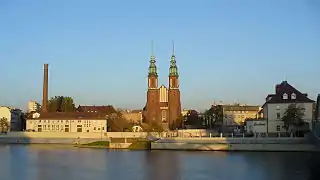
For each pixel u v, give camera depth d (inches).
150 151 5703.7
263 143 5349.4
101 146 6811.0
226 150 5531.5
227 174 3181.6
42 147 6737.2
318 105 4256.9
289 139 5246.1
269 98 6702.8
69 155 5054.1
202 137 5866.1
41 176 3179.1
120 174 3257.9
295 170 3321.9
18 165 3897.6
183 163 3976.4
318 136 4047.7
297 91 6259.8
